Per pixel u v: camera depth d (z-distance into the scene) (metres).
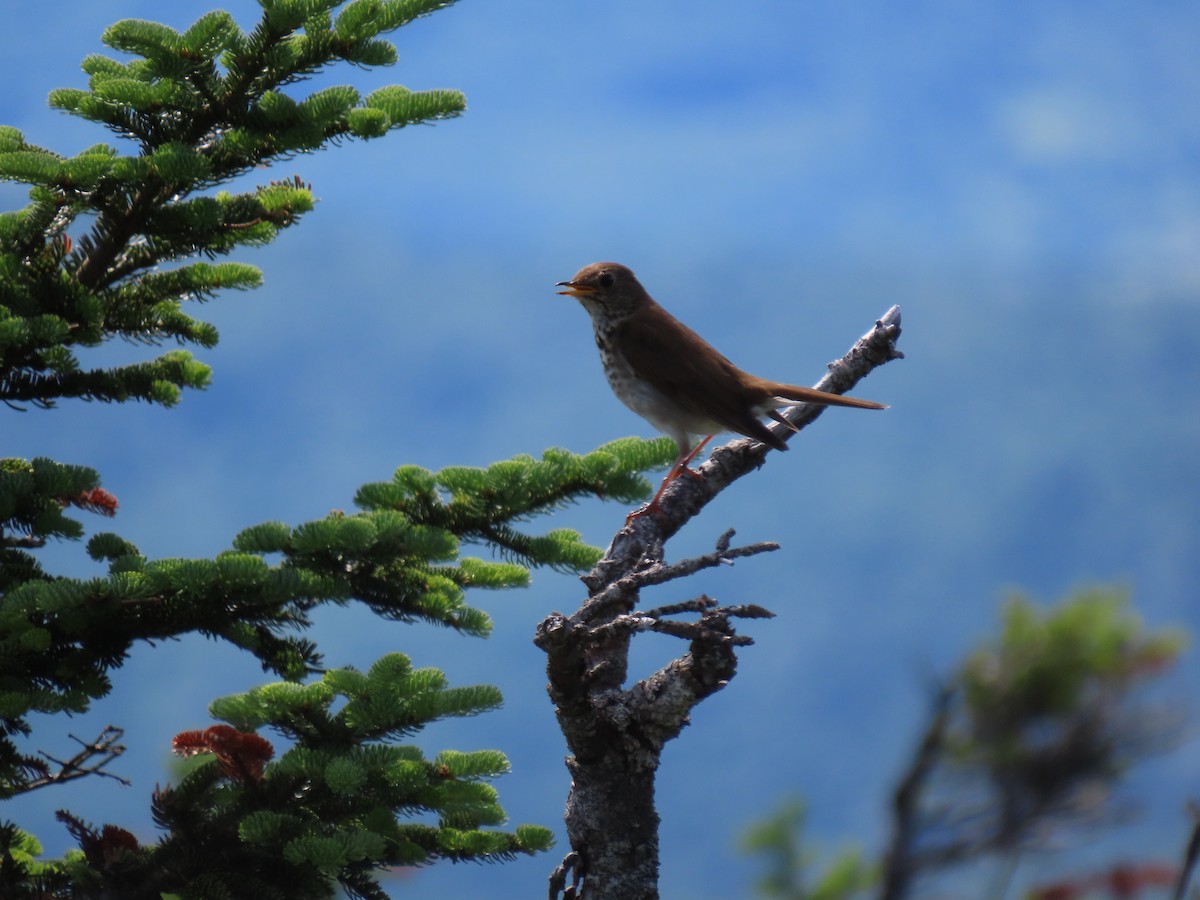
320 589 7.43
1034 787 2.46
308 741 7.31
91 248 8.38
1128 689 2.48
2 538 8.12
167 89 7.77
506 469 8.47
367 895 6.98
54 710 7.06
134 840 6.80
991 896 2.46
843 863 2.73
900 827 2.52
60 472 8.09
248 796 7.02
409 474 8.48
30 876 6.85
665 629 5.76
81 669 7.42
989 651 2.55
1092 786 2.45
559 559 8.57
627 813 6.36
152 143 8.09
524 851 7.52
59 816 6.80
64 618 7.15
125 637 7.54
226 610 7.63
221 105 8.00
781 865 2.79
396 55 8.20
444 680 7.46
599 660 6.97
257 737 6.99
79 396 8.60
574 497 8.64
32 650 7.21
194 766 7.78
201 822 6.90
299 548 7.57
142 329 8.78
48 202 8.03
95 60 8.24
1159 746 2.47
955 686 2.55
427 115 8.30
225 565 7.24
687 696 6.22
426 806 7.34
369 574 8.06
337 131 8.14
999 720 2.50
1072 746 2.46
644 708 6.27
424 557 7.84
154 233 8.17
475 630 8.20
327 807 7.09
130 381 8.75
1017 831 2.46
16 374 8.29
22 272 7.95
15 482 7.81
